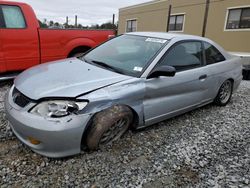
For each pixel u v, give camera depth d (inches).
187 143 130.7
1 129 127.8
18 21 195.6
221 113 179.6
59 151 101.0
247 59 354.6
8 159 104.6
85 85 108.7
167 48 137.9
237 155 122.9
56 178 95.9
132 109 119.6
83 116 101.1
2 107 156.4
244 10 590.9
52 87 105.9
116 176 100.3
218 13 652.7
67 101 100.1
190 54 153.7
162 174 104.3
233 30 619.2
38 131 96.0
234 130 151.6
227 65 183.9
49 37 212.2
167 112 140.6
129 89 115.3
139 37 155.1
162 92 131.6
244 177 106.1
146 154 117.2
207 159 117.6
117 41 159.6
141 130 139.5
